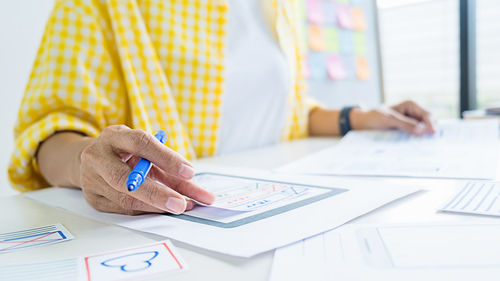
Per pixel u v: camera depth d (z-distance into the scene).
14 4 1.00
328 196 0.40
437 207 0.35
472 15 2.06
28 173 0.60
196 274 0.25
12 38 1.00
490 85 2.49
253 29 0.95
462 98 2.11
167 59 0.77
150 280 0.24
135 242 0.31
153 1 0.76
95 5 0.70
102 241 0.32
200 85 0.80
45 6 1.06
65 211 0.42
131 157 0.41
